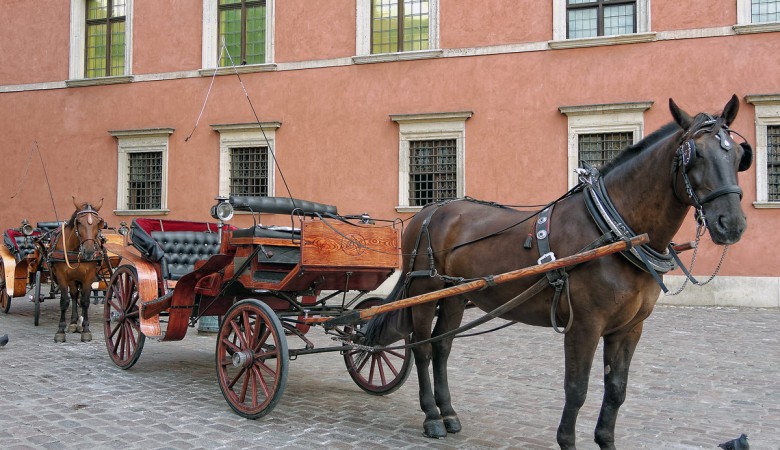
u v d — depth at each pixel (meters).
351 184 16.45
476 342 9.72
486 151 15.44
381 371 6.31
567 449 4.04
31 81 19.50
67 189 19.02
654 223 3.88
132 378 6.99
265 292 6.30
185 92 17.97
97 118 18.81
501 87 15.38
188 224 8.61
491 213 5.02
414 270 5.38
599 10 15.11
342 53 16.66
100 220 9.52
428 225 5.34
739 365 7.87
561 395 6.49
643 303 3.99
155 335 6.75
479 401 6.22
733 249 13.77
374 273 6.16
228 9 17.91
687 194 3.58
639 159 4.00
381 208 16.20
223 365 5.80
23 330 10.55
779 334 10.13
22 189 19.39
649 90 14.44
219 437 4.87
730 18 14.02
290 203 6.56
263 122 17.12
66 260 9.23
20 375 7.02
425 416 5.60
